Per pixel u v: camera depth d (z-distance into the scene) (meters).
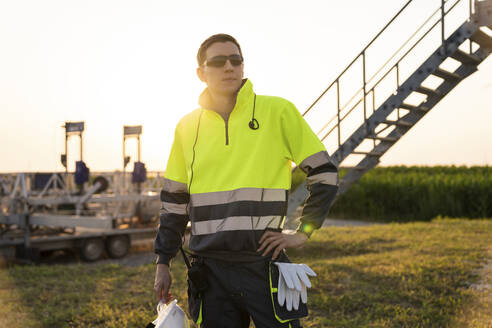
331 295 5.72
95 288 6.47
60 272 7.62
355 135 8.35
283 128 1.92
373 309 5.19
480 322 4.56
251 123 1.92
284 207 1.92
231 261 1.87
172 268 7.95
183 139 2.06
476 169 33.34
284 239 1.81
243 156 1.90
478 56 8.25
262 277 1.84
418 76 7.80
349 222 21.38
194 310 1.99
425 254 8.48
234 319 1.92
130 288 6.46
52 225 10.45
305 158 1.88
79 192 11.79
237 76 1.96
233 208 1.86
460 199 21.83
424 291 5.71
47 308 5.45
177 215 2.16
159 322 1.97
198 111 2.07
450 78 8.43
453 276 6.46
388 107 8.05
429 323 4.67
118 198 11.49
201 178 1.94
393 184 23.45
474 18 7.27
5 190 11.43
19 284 6.75
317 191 1.83
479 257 7.98
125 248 11.39
